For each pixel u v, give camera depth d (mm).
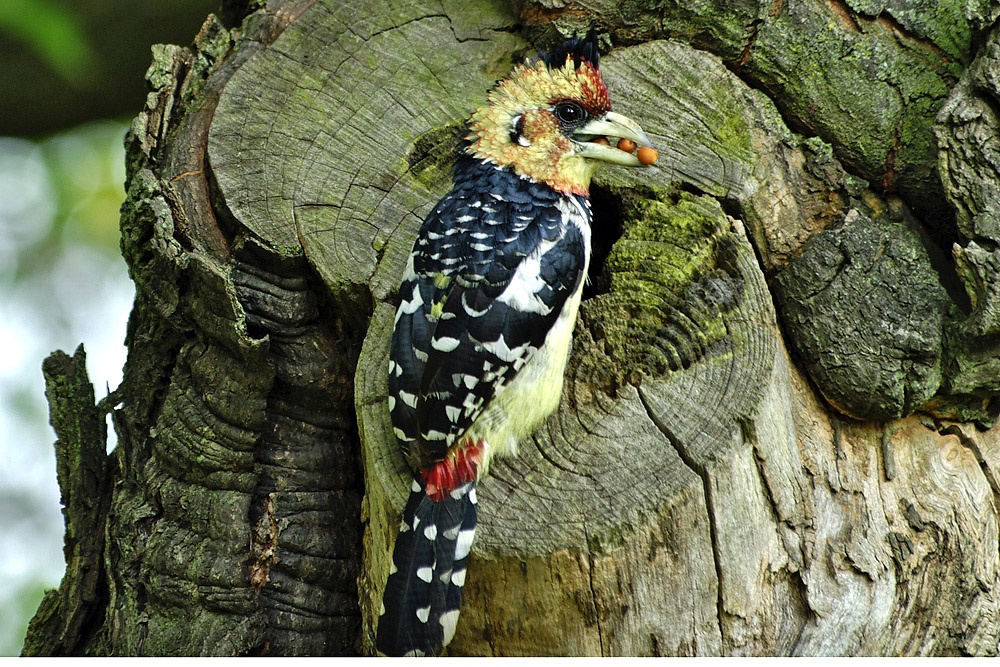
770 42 7867
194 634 7227
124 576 7625
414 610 5879
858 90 7797
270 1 8445
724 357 6738
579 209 7168
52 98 12781
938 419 7508
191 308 7191
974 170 7289
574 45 7398
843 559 6688
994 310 6914
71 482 8234
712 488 6184
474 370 6207
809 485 6840
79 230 12852
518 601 6086
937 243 7789
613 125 7230
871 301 7227
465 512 6066
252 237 7379
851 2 7891
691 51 8000
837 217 7648
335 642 7453
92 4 12148
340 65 8102
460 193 7121
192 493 7453
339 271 7309
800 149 7828
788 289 7332
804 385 7406
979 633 6934
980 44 7754
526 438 6477
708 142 7727
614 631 6113
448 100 8016
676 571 6094
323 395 7484
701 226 7289
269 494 7457
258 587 7336
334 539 7527
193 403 7449
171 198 7574
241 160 7684
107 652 7668
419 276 6648
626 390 6629
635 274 7113
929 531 6992
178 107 8031
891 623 6656
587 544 5930
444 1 8359
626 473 6219
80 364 8398
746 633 6242
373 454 6504
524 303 6422
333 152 7793
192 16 12688
